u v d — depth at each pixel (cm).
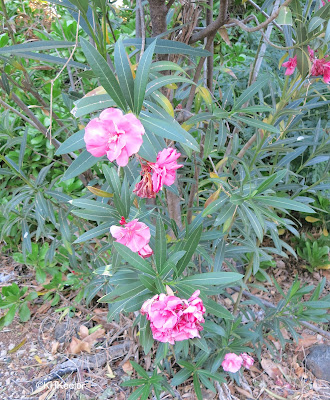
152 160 37
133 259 42
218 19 55
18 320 105
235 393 85
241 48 126
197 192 74
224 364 73
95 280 88
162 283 45
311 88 63
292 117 74
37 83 115
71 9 47
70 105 79
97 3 40
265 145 73
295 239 128
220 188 57
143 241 44
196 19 57
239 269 115
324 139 75
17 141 77
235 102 56
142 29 46
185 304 39
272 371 90
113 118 33
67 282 103
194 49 49
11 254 128
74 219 87
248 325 82
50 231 100
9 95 66
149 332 49
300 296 82
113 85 35
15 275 120
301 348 96
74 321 103
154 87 42
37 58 49
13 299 101
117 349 94
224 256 70
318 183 79
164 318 38
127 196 47
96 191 46
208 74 68
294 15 49
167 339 39
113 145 34
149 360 89
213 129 61
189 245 48
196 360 81
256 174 86
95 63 34
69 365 91
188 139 41
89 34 50
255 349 85
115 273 55
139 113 37
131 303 48
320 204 116
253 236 82
